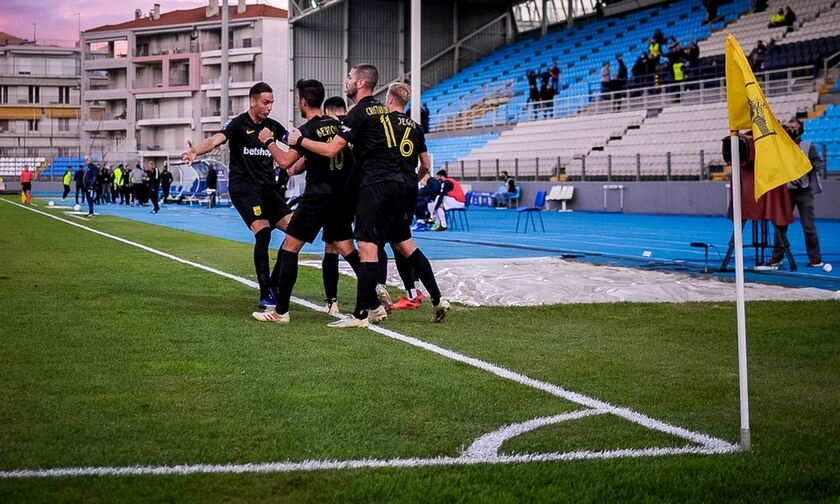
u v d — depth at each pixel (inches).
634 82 1445.6
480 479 147.0
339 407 190.9
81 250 585.3
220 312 321.4
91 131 3326.8
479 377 221.0
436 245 689.6
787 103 1155.9
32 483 141.7
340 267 475.5
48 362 232.1
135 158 2878.9
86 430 171.0
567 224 981.8
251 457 156.2
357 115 289.6
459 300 357.4
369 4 1931.6
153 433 169.6
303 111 307.0
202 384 209.9
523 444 166.7
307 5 1887.3
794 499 139.2
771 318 311.4
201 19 3181.6
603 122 1403.8
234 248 614.5
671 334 282.7
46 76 3742.6
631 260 543.8
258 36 3019.2
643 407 193.9
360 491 140.2
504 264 499.2
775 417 186.7
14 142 3666.3
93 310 321.1
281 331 284.4
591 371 229.3
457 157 1716.3
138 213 1243.8
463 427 177.5
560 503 136.6
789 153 163.6
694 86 1365.7
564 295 365.7
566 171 1375.5
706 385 214.5
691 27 1569.9
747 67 167.8
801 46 1261.1
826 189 988.6
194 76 3117.6
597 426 179.3
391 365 234.1
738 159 171.2
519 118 1642.5
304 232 300.8
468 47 2031.3
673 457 160.1
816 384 216.5
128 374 219.3
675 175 1195.3
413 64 821.9
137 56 3228.3
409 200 302.2
